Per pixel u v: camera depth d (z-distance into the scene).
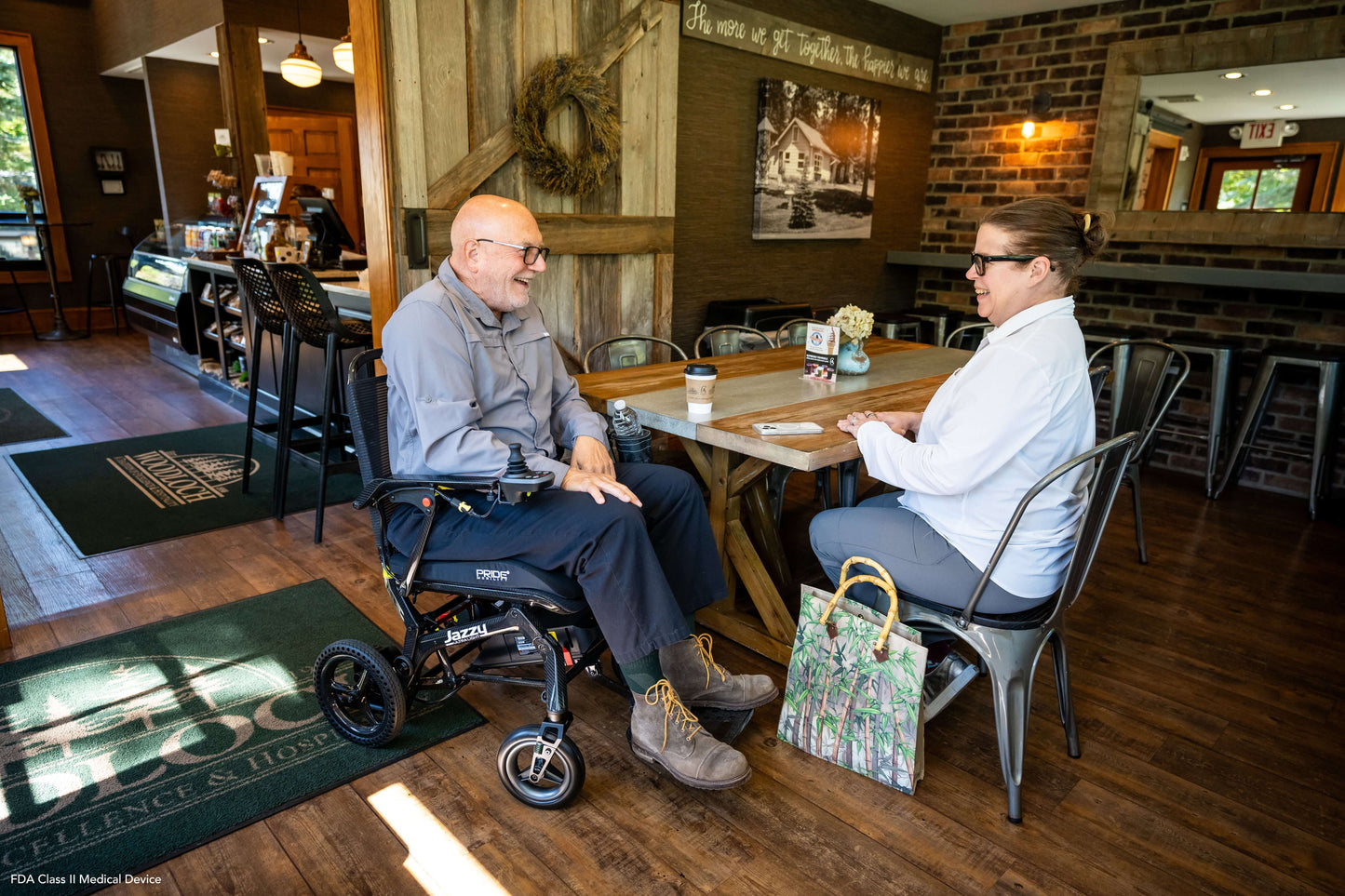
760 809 1.70
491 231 1.68
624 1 3.24
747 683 1.92
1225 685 2.23
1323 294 3.77
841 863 1.56
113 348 6.73
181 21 6.04
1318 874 1.57
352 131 8.27
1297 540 3.29
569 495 1.63
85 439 4.21
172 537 3.01
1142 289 4.34
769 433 1.92
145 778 1.73
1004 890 1.51
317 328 2.98
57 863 1.49
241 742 1.86
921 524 1.73
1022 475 1.59
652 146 3.48
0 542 2.95
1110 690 2.19
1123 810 1.73
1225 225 4.09
